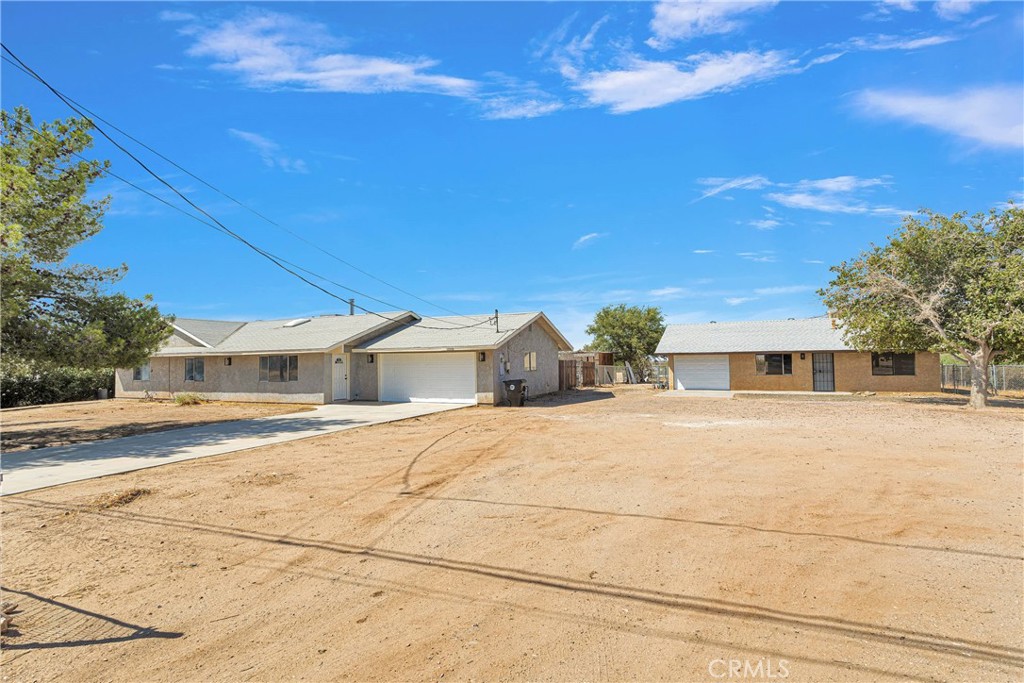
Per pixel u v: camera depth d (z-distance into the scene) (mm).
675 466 9078
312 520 6617
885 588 4461
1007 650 3547
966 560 4984
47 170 13938
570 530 6039
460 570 5074
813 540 5539
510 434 13328
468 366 22812
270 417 18453
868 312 21156
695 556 5211
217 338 27781
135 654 3820
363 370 25047
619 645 3734
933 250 19375
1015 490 7281
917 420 15430
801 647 3646
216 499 7605
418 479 8594
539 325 27906
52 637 4070
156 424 17062
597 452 10555
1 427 16812
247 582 4938
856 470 8578
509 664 3549
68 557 5578
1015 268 16844
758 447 10820
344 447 11812
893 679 3275
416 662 3617
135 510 7129
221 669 3605
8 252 12484
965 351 19375
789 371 30203
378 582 4875
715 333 33531
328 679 3453
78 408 23844
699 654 3596
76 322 15266
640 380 47062
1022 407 19250
